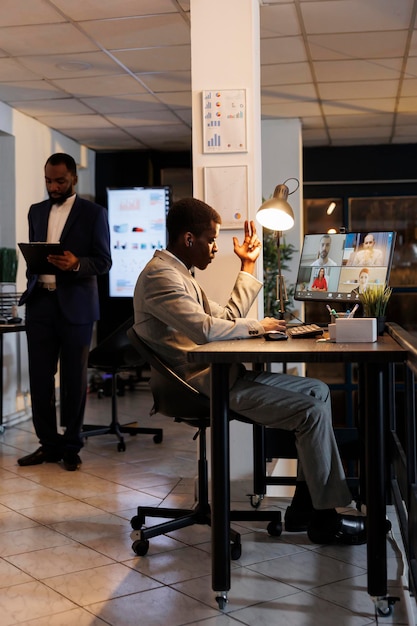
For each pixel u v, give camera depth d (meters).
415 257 8.49
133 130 7.50
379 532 2.35
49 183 4.46
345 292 3.49
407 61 5.37
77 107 6.53
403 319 8.58
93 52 5.07
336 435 3.48
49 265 4.20
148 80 5.75
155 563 2.87
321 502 2.63
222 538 2.43
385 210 8.50
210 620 2.35
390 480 3.44
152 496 3.85
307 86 6.03
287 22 4.55
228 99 3.68
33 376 4.51
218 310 3.24
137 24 4.54
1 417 5.64
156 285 2.80
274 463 4.77
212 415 2.44
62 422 5.20
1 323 5.49
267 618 2.36
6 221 6.53
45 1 4.16
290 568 2.79
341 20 4.53
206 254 2.98
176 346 2.85
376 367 2.33
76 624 2.33
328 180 8.52
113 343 5.17
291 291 7.04
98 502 3.74
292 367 6.40
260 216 3.39
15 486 4.07
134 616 2.38
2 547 3.07
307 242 3.86
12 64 5.31
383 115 7.04
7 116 6.40
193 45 3.70
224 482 2.43
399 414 4.42
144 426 5.96
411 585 2.27
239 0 3.66
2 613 2.42
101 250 4.44
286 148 7.25
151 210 7.94
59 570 2.80
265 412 2.68
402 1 4.23
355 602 2.48
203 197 3.72
